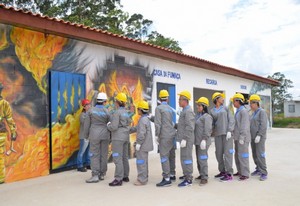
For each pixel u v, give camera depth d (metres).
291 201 5.23
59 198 5.48
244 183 6.54
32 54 7.09
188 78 13.07
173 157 6.80
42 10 26.81
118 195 5.66
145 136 6.37
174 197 5.52
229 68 15.63
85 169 7.75
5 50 6.57
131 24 32.06
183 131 6.41
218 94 7.02
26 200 5.36
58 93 7.65
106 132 6.75
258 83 20.28
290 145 13.04
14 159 6.68
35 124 7.12
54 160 7.52
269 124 21.98
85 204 5.14
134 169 8.12
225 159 6.80
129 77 9.88
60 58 7.72
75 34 7.61
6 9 6.09
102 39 8.38
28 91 6.99
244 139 6.75
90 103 8.49
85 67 8.38
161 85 11.50
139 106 6.46
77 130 8.10
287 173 7.50
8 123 6.58
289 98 48.56
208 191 5.92
